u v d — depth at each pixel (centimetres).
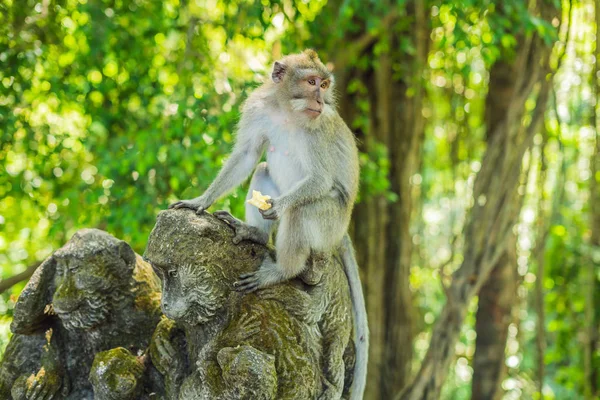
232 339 493
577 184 1305
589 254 1148
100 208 1014
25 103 1093
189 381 498
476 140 1338
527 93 1059
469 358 1382
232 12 1110
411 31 1155
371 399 1126
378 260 1145
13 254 1251
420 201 1293
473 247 1068
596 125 1075
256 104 637
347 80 1172
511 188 1066
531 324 1368
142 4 1085
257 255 529
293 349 499
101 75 1102
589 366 1155
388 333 1161
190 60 1071
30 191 1094
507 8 948
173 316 501
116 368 525
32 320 548
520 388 1314
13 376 553
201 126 910
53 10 1084
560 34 1059
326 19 1109
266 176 630
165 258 498
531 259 1177
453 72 1222
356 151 642
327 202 593
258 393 464
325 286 543
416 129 1186
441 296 1489
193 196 916
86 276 534
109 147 1021
